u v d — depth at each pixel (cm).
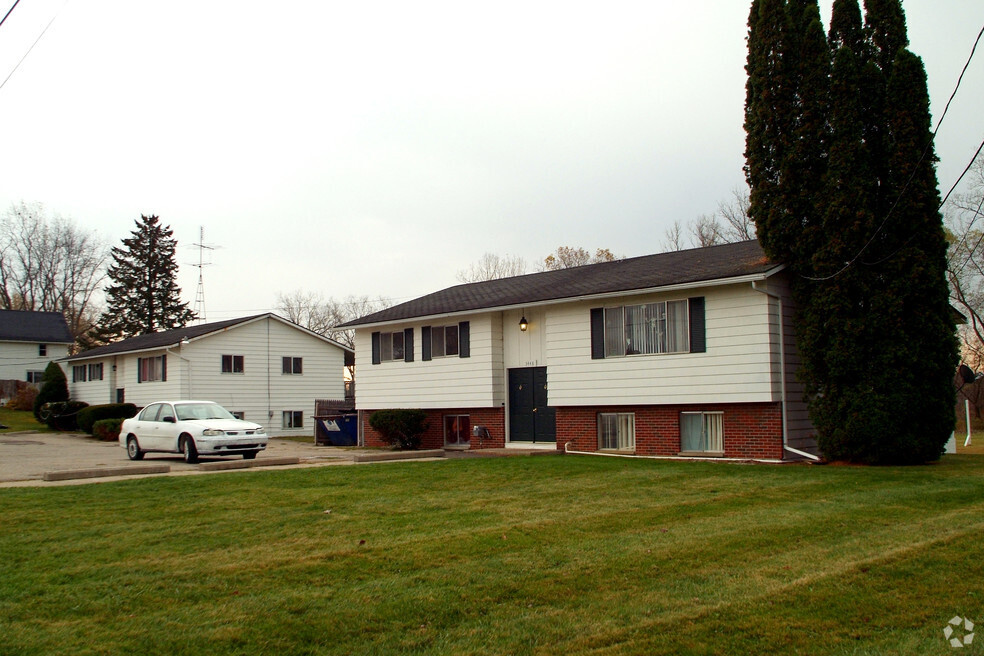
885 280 1684
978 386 4044
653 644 609
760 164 1816
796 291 1794
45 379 4269
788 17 1788
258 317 3800
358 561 845
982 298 3878
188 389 3547
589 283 2203
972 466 1639
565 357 2189
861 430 1670
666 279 1961
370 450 2598
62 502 1202
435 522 1052
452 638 626
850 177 1677
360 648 605
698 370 1909
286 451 2658
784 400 1819
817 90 1748
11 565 823
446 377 2514
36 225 6612
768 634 629
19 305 6619
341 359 4138
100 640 609
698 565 833
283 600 709
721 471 1579
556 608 696
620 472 1568
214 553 877
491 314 2394
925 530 976
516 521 1058
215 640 613
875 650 592
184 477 1503
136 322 6262
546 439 2292
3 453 2525
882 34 1720
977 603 695
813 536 959
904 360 1659
